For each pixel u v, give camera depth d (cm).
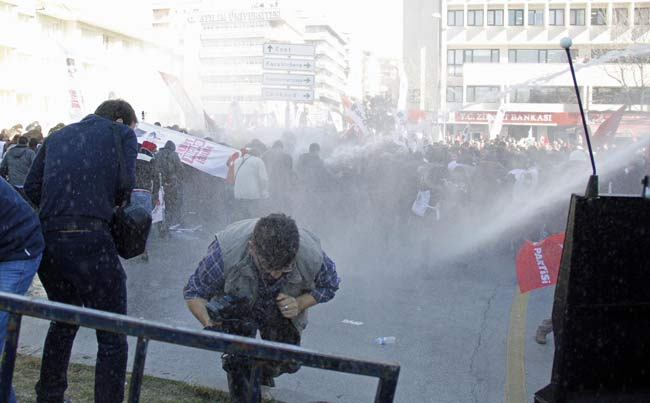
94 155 334
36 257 309
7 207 297
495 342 566
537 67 4841
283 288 314
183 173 1159
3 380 209
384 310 667
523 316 653
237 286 306
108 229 345
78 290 334
